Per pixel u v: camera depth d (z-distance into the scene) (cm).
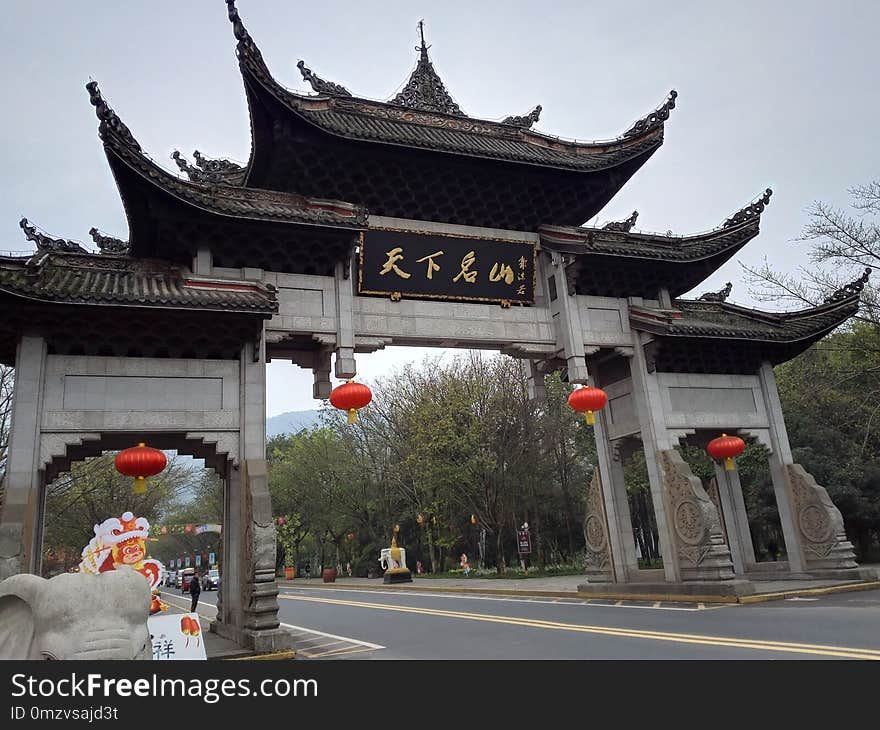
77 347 1416
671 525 1875
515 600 2356
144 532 1046
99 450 1501
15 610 514
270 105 1611
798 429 3131
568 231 1920
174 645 879
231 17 1520
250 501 1405
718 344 2020
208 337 1486
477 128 2092
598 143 2138
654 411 1953
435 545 5247
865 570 1867
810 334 2058
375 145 1733
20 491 1265
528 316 1950
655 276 2058
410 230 1795
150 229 1612
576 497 4575
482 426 4159
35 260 1375
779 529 3444
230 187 1588
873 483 2972
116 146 1376
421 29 2248
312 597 3488
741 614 1444
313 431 6594
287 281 1648
